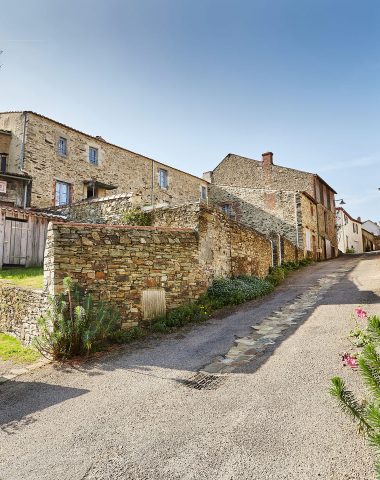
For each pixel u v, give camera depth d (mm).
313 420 3596
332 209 29797
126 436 3682
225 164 27234
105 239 7672
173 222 10328
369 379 2559
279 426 3562
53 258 7008
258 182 25688
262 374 4891
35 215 13125
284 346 5930
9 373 5934
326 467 2902
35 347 6824
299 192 21312
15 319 8164
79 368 5883
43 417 4285
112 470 3148
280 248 16828
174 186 23922
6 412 4523
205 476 2947
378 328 2654
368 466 2850
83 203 13867
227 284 10094
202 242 9664
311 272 16281
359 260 20188
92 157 19516
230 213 24328
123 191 20641
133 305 7809
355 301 8562
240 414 3887
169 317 8094
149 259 8273
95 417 4164
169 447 3408
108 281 7543
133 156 21609
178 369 5469
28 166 16203
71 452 3488
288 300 9969
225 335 7051
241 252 12102
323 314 7719
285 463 3006
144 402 4438
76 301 7027
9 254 12391
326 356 5223
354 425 3414
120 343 7043
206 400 4324
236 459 3125
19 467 3318
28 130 16406
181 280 8844
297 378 4605
